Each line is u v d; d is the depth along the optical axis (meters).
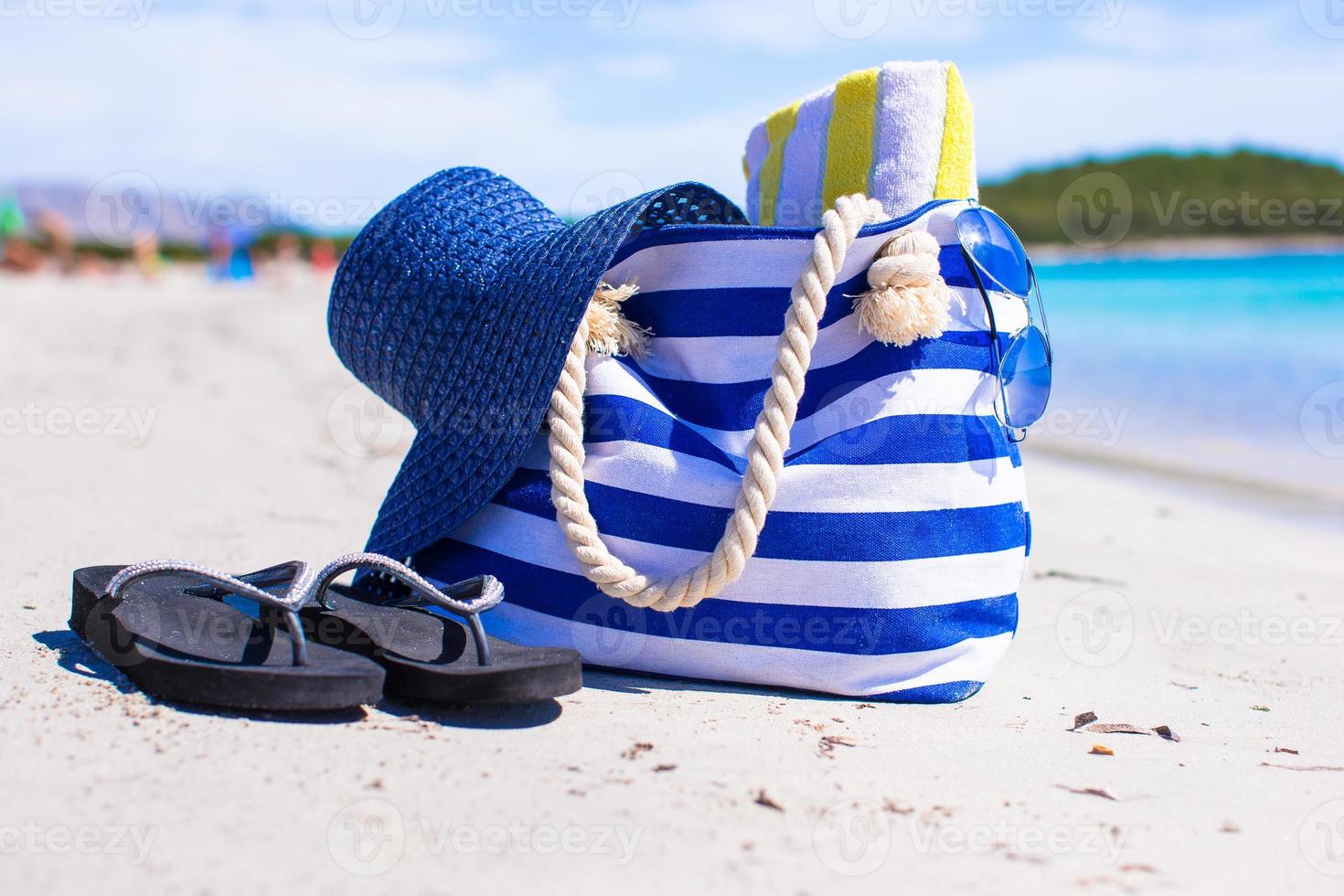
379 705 1.91
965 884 1.43
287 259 31.22
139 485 4.10
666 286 2.27
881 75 2.37
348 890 1.30
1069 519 4.75
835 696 2.17
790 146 2.50
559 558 2.18
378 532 2.43
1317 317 15.77
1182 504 5.17
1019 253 2.28
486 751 1.75
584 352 2.13
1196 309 18.03
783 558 2.10
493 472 2.21
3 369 7.70
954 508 2.15
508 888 1.34
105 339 10.92
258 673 1.75
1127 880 1.47
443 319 2.37
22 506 3.58
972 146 2.41
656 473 2.12
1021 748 1.97
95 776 1.54
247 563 3.03
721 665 2.15
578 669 1.91
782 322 2.20
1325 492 5.46
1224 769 1.93
